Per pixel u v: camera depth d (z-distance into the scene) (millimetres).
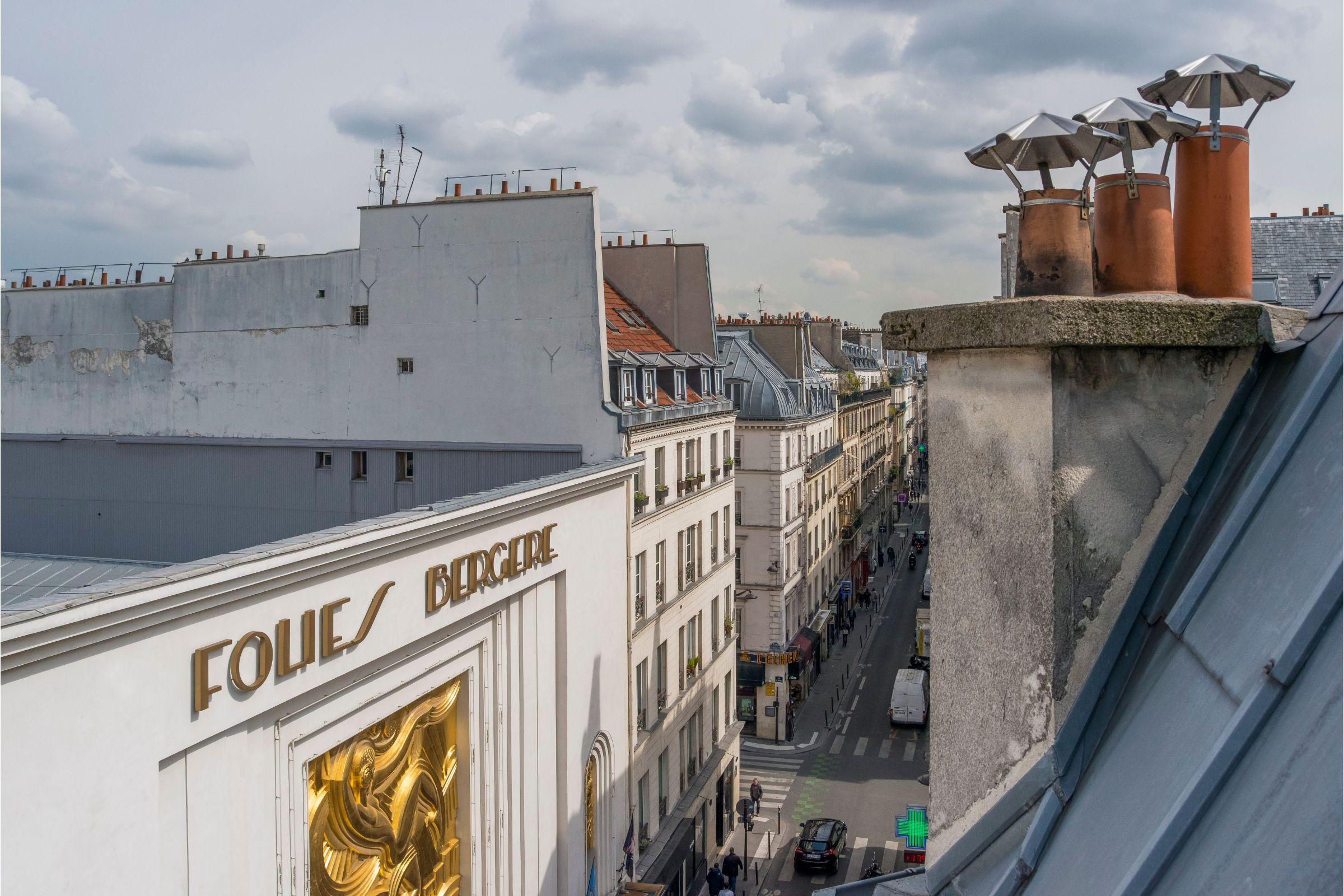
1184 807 2354
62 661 8961
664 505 29562
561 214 25594
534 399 25906
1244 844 2037
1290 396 3186
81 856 9188
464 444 26297
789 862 33500
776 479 46125
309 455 27500
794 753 43969
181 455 28500
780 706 45594
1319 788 1862
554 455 25656
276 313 27719
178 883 10586
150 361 28797
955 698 4258
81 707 9172
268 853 12141
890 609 70625
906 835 32188
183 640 10430
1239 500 3102
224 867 11234
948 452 4305
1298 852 1804
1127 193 3775
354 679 13812
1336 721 1951
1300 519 2662
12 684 8492
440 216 26375
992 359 3887
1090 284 3865
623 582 23891
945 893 3850
